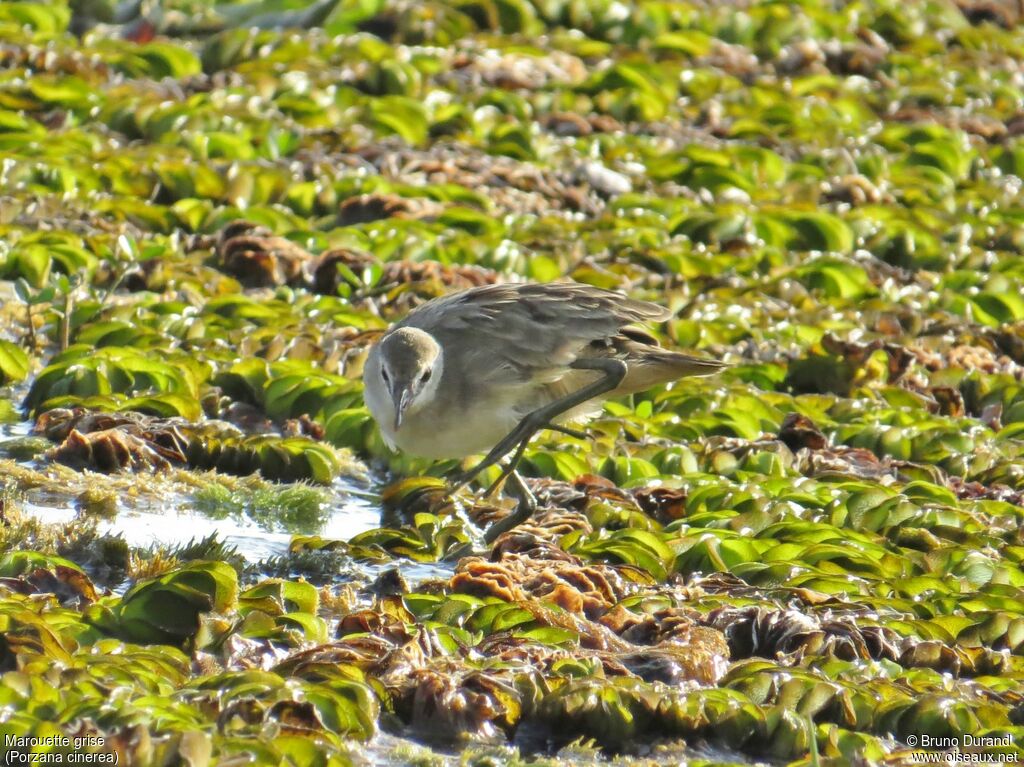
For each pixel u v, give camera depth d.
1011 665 8.80
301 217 18.09
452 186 18.75
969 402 14.64
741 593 9.53
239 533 10.48
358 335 14.20
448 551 10.35
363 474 11.98
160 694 7.35
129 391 12.53
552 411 10.25
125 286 15.20
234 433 11.84
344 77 22.81
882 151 22.80
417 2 26.47
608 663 8.24
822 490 11.44
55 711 7.02
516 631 8.60
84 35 25.00
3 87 20.27
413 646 8.03
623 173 20.75
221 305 14.59
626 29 27.33
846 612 9.20
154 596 8.37
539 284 10.81
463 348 10.31
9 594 8.45
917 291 17.31
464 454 10.64
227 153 19.39
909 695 8.10
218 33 25.94
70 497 10.65
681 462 12.07
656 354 10.70
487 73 24.12
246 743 6.80
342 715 7.38
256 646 8.07
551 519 10.70
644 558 9.98
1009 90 26.77
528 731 7.75
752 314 15.78
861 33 28.64
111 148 19.14
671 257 17.31
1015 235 19.72
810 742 7.04
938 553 10.29
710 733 7.80
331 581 9.67
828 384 14.49
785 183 20.95
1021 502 11.83
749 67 26.44
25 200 16.64
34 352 13.41
